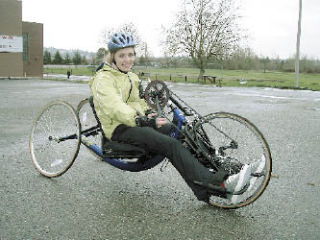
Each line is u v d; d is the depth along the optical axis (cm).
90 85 354
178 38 3369
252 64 6556
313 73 6306
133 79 358
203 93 1662
